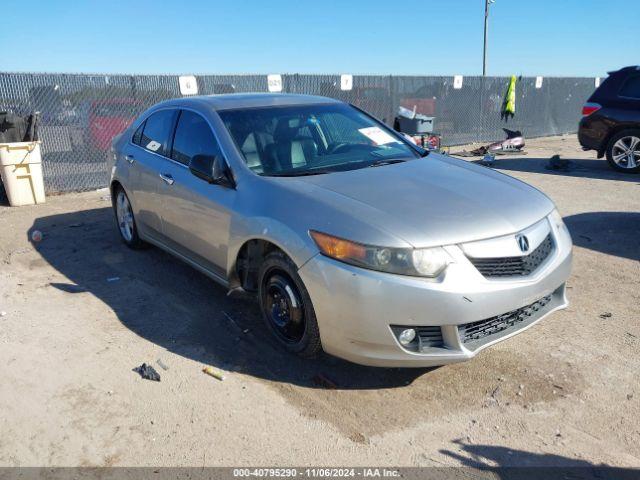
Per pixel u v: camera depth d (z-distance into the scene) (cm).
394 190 360
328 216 330
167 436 298
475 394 331
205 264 445
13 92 909
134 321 430
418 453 283
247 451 286
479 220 327
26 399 332
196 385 343
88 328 420
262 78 1195
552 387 335
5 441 297
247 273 394
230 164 407
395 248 303
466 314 304
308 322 338
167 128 503
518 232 330
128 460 281
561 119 1953
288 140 430
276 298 371
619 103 1043
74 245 630
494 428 301
